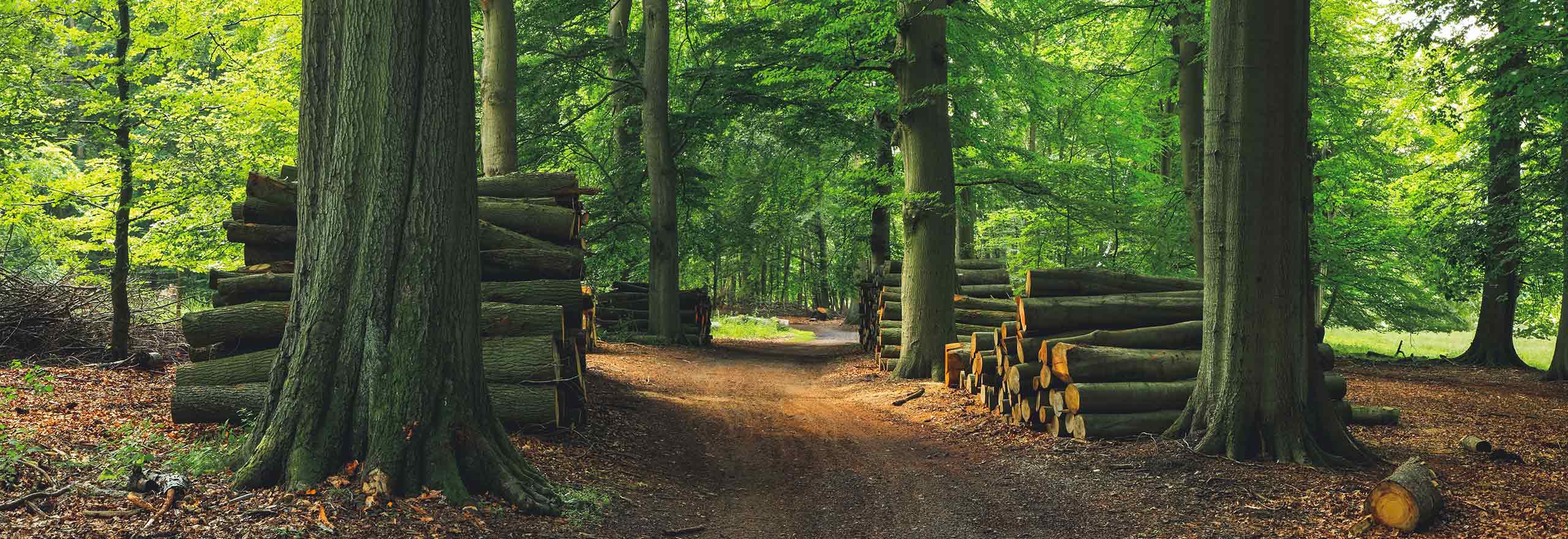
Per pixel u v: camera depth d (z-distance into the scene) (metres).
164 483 5.24
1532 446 8.72
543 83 23.23
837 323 50.47
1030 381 9.92
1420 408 11.52
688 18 28.12
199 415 7.21
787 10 22.45
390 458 5.76
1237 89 8.09
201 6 12.09
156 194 11.82
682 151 25.31
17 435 6.01
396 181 6.08
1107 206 18.78
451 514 5.60
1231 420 8.05
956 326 16.41
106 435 6.74
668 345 23.08
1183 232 20.56
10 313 10.48
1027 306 9.77
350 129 6.07
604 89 27.23
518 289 8.90
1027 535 6.28
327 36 6.32
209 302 18.50
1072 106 23.25
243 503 5.26
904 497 7.43
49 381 8.61
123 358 10.81
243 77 12.93
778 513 6.96
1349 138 20.33
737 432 10.43
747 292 48.97
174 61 12.34
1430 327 26.38
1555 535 5.62
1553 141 16.11
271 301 8.20
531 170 24.36
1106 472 7.87
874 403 13.35
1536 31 14.66
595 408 10.29
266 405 6.06
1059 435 9.45
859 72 15.70
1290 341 8.00
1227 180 8.16
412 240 6.09
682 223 28.20
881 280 21.27
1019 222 31.56
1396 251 22.97
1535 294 23.00
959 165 22.28
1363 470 7.68
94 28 11.70
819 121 21.78
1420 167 21.67
